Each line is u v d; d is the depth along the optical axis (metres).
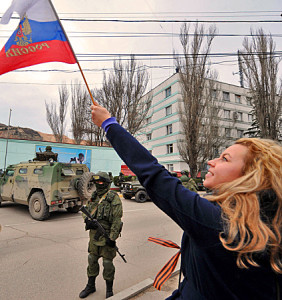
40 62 1.48
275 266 0.54
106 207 2.79
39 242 4.83
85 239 5.07
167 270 1.05
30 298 2.69
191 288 0.70
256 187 0.60
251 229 0.56
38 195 7.03
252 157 0.70
